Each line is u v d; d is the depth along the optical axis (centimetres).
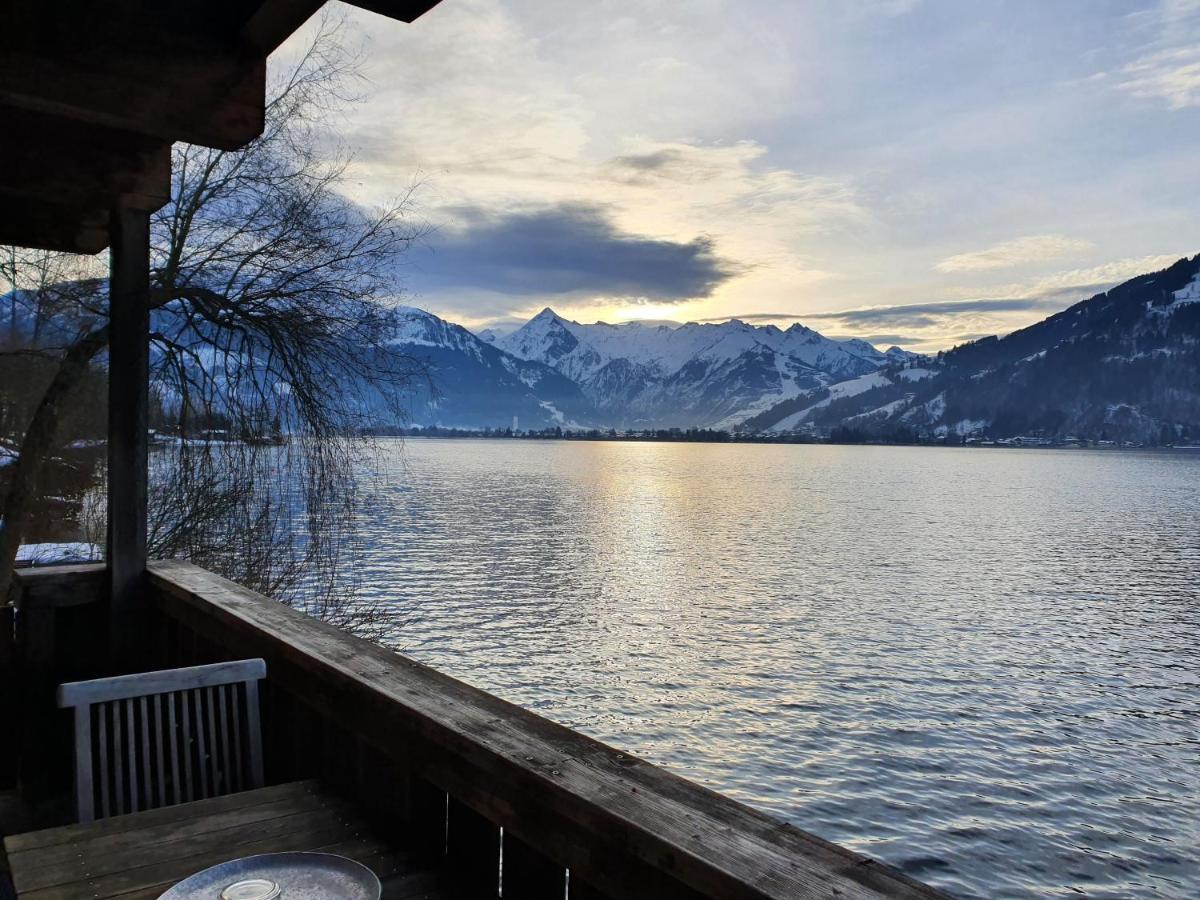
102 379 1052
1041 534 7294
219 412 921
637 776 167
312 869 171
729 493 11444
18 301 992
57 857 196
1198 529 7731
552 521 7519
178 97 251
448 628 3594
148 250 378
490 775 182
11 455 1030
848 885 122
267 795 238
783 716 2717
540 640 3488
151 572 399
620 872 150
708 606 4225
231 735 261
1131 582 5119
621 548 6050
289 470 948
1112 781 2275
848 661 3334
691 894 135
